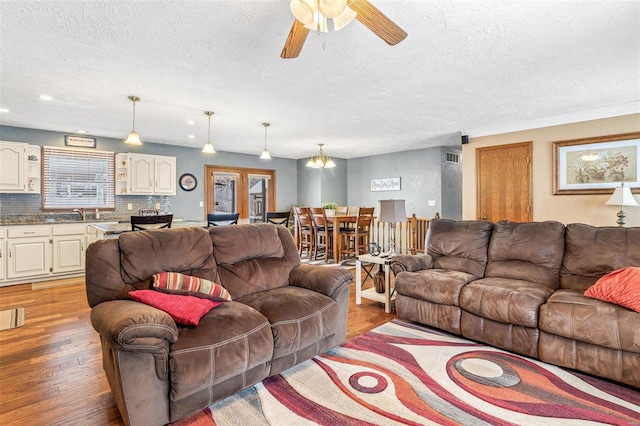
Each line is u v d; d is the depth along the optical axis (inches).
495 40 94.7
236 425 67.6
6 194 193.6
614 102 157.0
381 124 195.8
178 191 261.1
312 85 128.7
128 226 147.9
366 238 262.8
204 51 99.5
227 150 286.7
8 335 113.3
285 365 85.7
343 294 103.5
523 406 73.6
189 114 169.3
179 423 68.1
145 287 83.0
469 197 216.2
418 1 75.9
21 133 195.9
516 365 91.7
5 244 177.8
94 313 72.0
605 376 82.5
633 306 81.0
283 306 88.4
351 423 68.1
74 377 86.5
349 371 89.0
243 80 122.7
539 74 120.3
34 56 101.7
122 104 151.4
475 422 68.3
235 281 99.9
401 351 100.8
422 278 119.6
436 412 71.6
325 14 66.1
